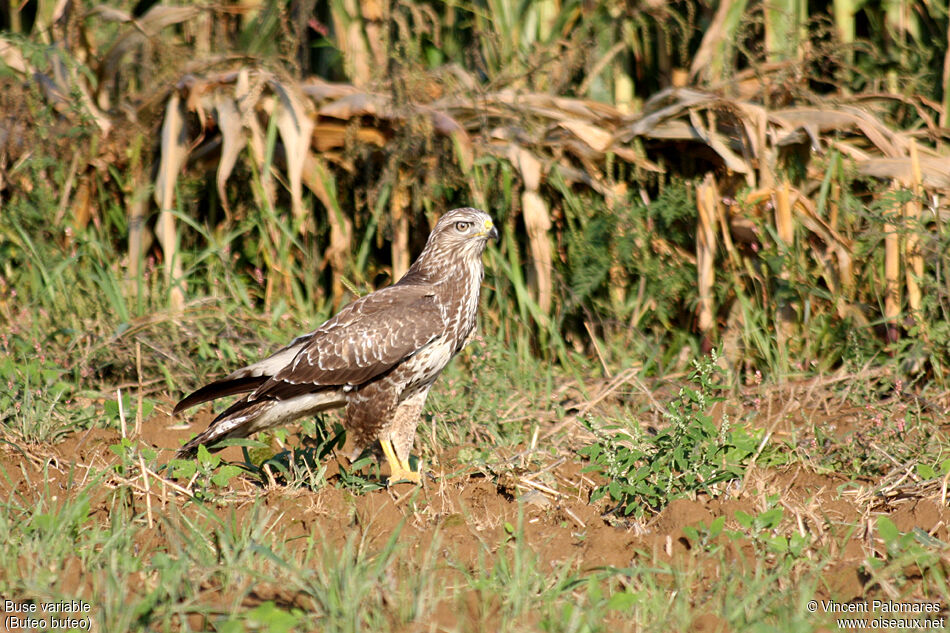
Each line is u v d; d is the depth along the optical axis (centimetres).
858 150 1291
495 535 767
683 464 805
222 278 1303
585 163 1312
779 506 795
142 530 739
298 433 1031
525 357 1228
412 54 1271
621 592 641
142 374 1141
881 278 1233
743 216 1240
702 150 1319
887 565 692
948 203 1252
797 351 1227
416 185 1256
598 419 1027
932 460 918
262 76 1259
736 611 607
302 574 631
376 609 600
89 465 888
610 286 1280
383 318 915
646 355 1252
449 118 1252
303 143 1245
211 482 852
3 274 1320
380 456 980
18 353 1123
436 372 948
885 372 1133
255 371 929
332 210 1278
